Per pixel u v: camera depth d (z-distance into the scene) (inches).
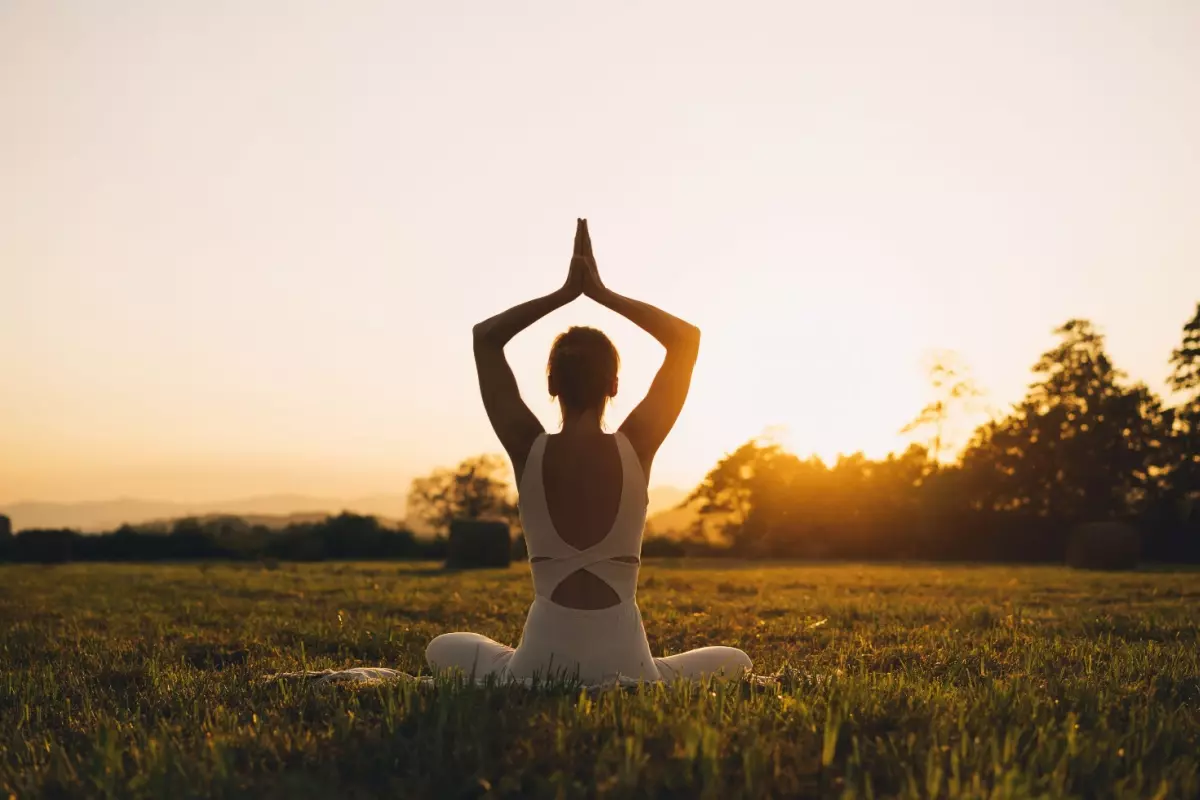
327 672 184.4
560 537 146.4
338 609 462.0
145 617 422.6
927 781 106.3
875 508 1881.2
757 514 2356.1
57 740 143.9
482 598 530.3
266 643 309.9
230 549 1720.0
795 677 170.2
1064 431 2022.6
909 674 212.4
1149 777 114.3
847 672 220.7
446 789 111.7
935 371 2154.3
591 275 154.7
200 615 430.0
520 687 142.5
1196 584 698.8
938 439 2185.0
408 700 138.9
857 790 106.7
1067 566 1264.8
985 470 2030.0
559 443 148.1
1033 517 1781.5
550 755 116.3
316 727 138.0
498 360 151.6
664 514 3430.1
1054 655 253.9
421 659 270.8
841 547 1875.0
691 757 111.0
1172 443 1898.4
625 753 112.7
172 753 119.8
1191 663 229.6
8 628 367.9
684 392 152.1
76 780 117.3
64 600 532.1
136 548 1699.1
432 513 3730.3
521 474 148.9
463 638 170.9
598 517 145.9
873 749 121.5
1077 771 114.9
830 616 406.6
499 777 113.1
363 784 114.7
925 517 1829.5
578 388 147.8
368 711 143.3
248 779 112.9
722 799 104.4
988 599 528.7
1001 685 158.9
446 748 121.9
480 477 3725.4
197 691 182.2
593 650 144.8
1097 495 1984.5
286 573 903.1
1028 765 114.2
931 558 1818.4
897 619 398.6
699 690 144.8
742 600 517.7
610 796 105.0
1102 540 1182.9
